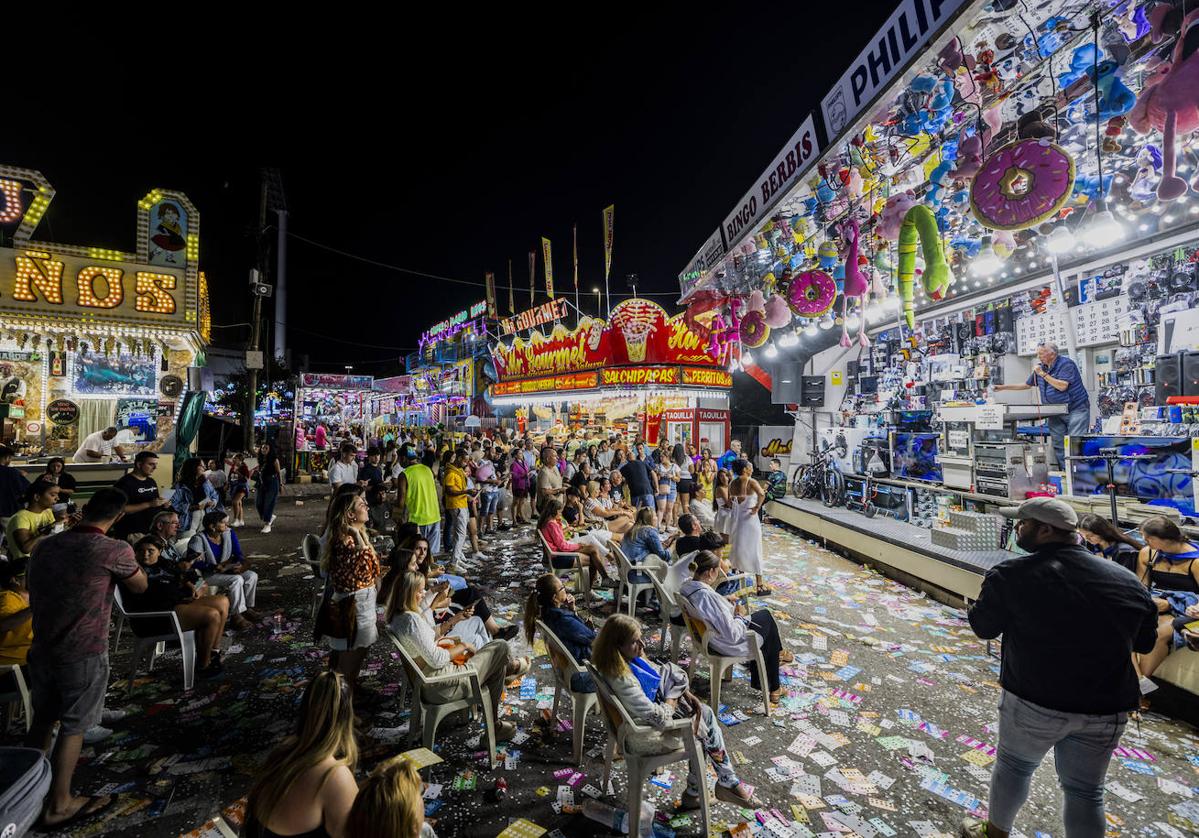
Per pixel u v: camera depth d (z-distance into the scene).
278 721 4.05
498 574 8.12
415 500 7.73
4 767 2.06
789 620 6.29
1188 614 4.20
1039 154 3.57
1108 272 7.54
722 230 8.38
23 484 6.78
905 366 11.08
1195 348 6.43
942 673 4.96
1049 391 8.07
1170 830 3.03
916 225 4.99
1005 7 3.32
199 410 12.21
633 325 15.06
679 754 2.97
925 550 7.18
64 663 2.99
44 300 9.24
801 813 3.13
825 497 11.43
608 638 3.09
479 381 25.77
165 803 3.14
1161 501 5.85
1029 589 2.54
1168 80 2.82
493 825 3.02
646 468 10.16
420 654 3.57
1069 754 2.47
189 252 10.43
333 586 4.07
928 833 2.97
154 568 4.62
